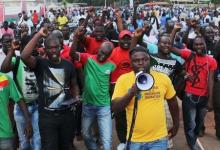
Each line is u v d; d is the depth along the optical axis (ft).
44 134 18.78
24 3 123.75
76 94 19.24
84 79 22.29
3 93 17.90
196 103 23.15
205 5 262.67
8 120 17.98
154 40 31.40
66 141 19.20
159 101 15.65
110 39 35.63
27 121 18.88
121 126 23.06
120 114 22.81
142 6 245.65
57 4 260.83
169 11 156.15
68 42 30.12
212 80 23.41
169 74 22.15
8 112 18.08
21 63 20.93
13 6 121.39
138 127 15.51
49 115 18.69
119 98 15.28
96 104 22.24
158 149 15.60
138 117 15.46
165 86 15.79
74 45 22.11
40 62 18.71
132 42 22.33
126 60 23.07
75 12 140.36
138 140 15.60
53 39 18.52
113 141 26.99
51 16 106.73
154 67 21.99
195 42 23.15
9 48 21.79
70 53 22.07
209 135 27.73
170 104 16.29
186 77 22.62
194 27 32.07
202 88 23.15
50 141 18.67
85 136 23.03
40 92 18.76
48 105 18.63
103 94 22.21
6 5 120.16
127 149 15.84
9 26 61.11
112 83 23.31
